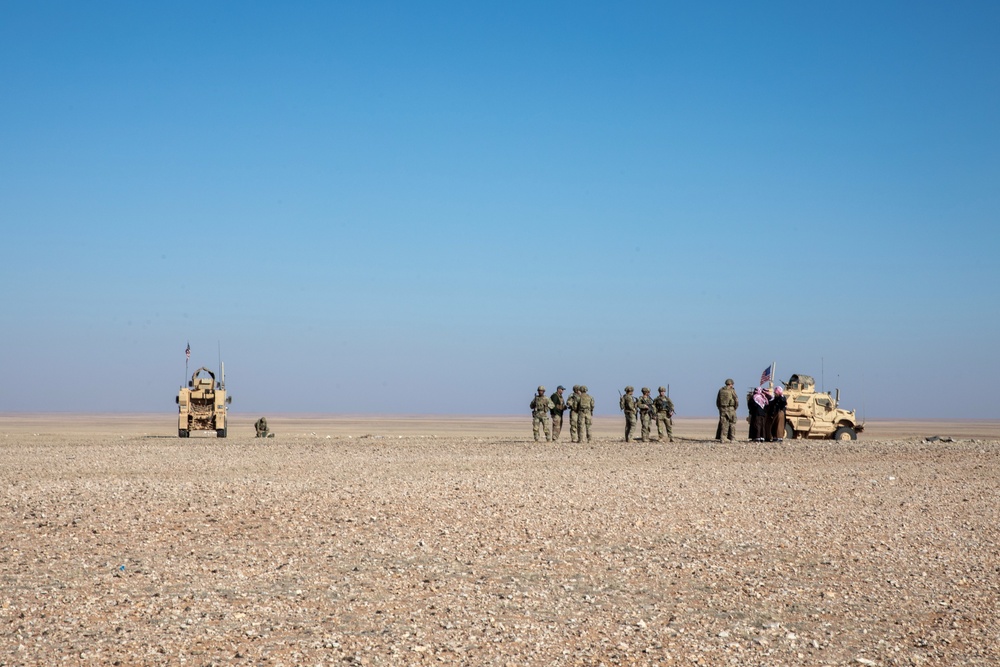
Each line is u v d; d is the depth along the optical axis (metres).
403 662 8.99
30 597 11.12
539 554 13.88
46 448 35.00
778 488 21.78
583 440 41.00
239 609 10.70
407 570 12.76
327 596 11.34
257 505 18.02
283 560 13.30
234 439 44.09
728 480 23.34
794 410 42.09
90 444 38.28
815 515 17.77
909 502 19.70
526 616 10.62
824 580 12.53
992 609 11.20
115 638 9.55
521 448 35.06
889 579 12.60
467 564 13.18
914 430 111.38
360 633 9.87
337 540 14.74
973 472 26.14
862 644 9.83
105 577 12.18
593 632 10.06
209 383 46.88
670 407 39.94
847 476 24.67
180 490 20.12
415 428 104.56
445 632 9.95
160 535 15.02
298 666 8.82
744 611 11.01
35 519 16.30
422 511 17.52
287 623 10.20
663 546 14.59
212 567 12.81
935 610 11.15
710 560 13.64
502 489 20.86
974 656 9.48
